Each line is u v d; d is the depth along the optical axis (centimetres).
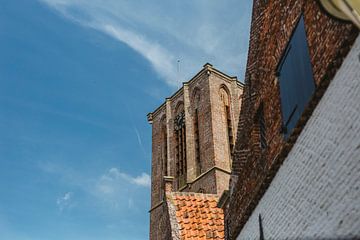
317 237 706
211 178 5009
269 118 1042
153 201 5722
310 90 823
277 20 1041
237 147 1320
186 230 1656
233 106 5778
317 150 723
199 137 5509
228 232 1338
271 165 916
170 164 5766
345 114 642
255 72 1198
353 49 632
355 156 609
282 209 862
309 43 835
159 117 6388
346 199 627
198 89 5878
